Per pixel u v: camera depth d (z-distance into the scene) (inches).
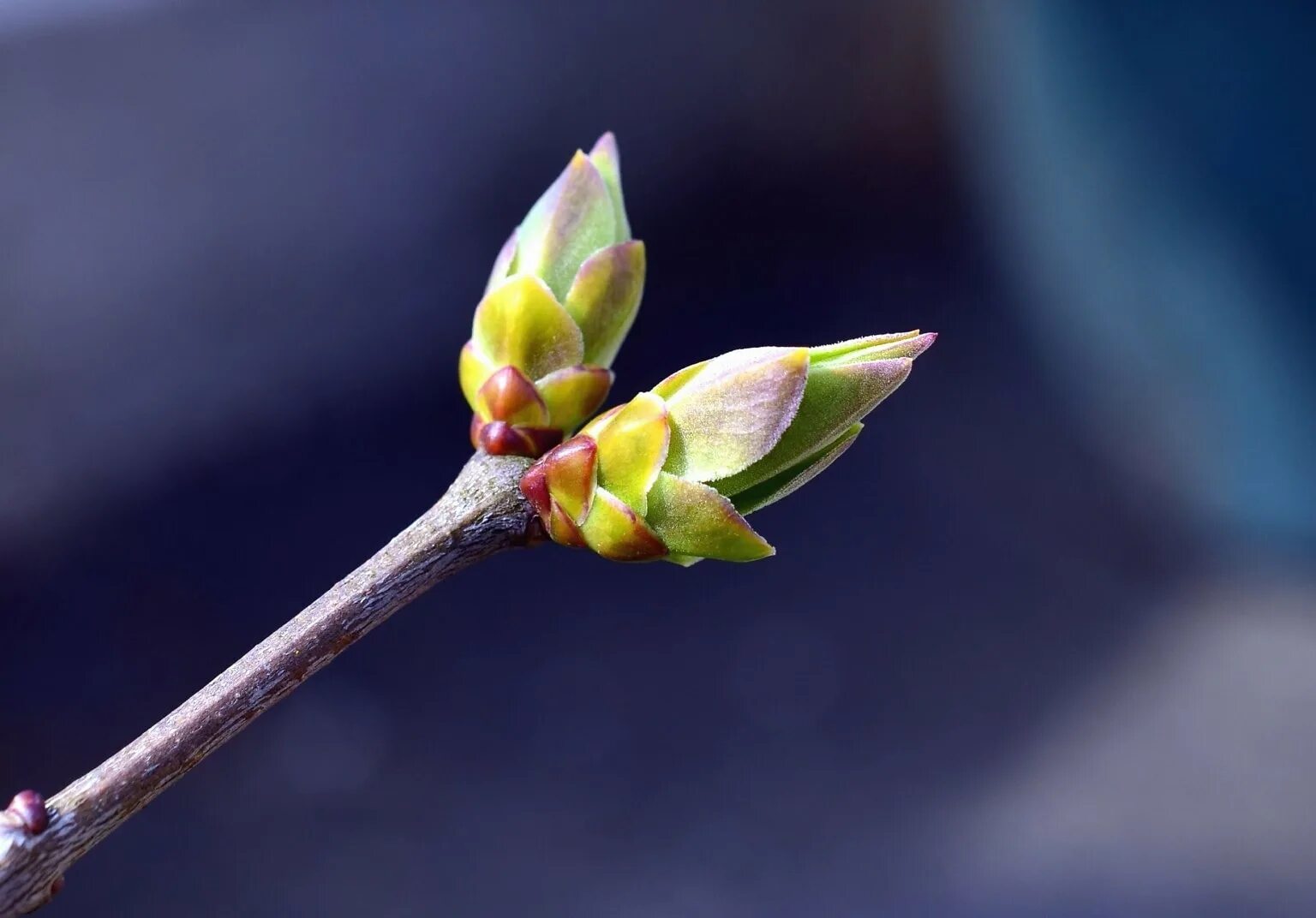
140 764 7.5
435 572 7.8
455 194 33.0
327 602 7.7
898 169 34.6
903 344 7.9
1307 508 17.1
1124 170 15.3
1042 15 16.0
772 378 7.8
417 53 35.2
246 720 7.6
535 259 8.4
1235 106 13.7
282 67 34.6
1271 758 21.9
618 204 8.5
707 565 27.6
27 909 7.4
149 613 25.5
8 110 33.5
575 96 34.9
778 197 34.8
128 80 34.2
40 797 7.4
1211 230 14.7
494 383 8.2
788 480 7.9
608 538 7.9
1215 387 16.4
